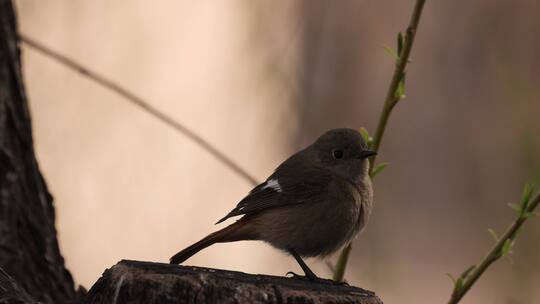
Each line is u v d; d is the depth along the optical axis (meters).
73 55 13.27
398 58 7.61
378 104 18.39
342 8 17.45
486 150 16.77
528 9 16.77
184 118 14.13
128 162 13.47
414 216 20.84
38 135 12.91
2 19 8.43
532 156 10.17
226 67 14.52
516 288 10.10
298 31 14.86
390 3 18.23
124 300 5.99
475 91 19.14
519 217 7.38
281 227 8.39
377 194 18.94
